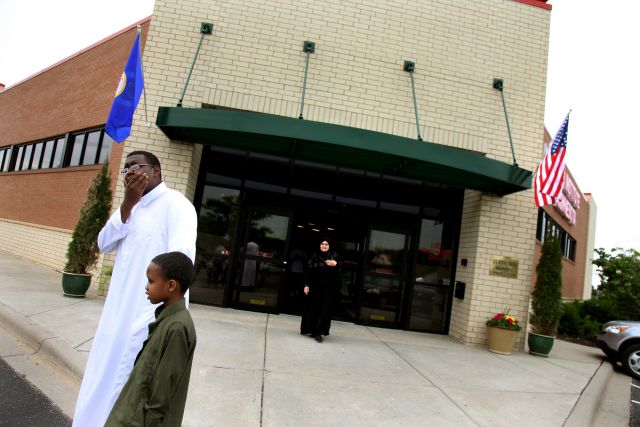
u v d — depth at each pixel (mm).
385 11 8719
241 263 8758
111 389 2326
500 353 7879
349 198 9297
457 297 8859
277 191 9102
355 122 8336
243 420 3799
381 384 5203
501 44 8992
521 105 8914
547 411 4977
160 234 2566
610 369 8156
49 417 3619
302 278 9258
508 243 8625
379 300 9109
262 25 8367
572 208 18625
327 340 7121
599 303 13695
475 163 7137
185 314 2182
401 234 9273
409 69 8547
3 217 14805
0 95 16906
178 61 8148
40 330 5414
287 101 8234
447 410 4613
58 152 12781
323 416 4078
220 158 8969
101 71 11648
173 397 2111
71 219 11109
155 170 2646
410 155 6863
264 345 6230
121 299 2498
